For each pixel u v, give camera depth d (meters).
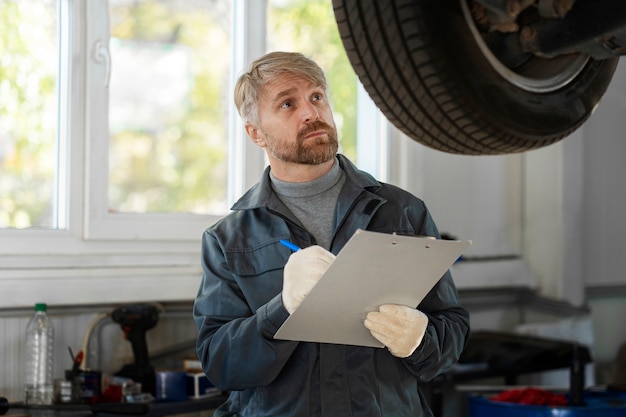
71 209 3.07
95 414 2.69
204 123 3.40
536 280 4.33
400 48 1.49
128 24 3.22
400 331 1.80
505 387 3.77
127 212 3.19
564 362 3.59
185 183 3.36
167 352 3.23
